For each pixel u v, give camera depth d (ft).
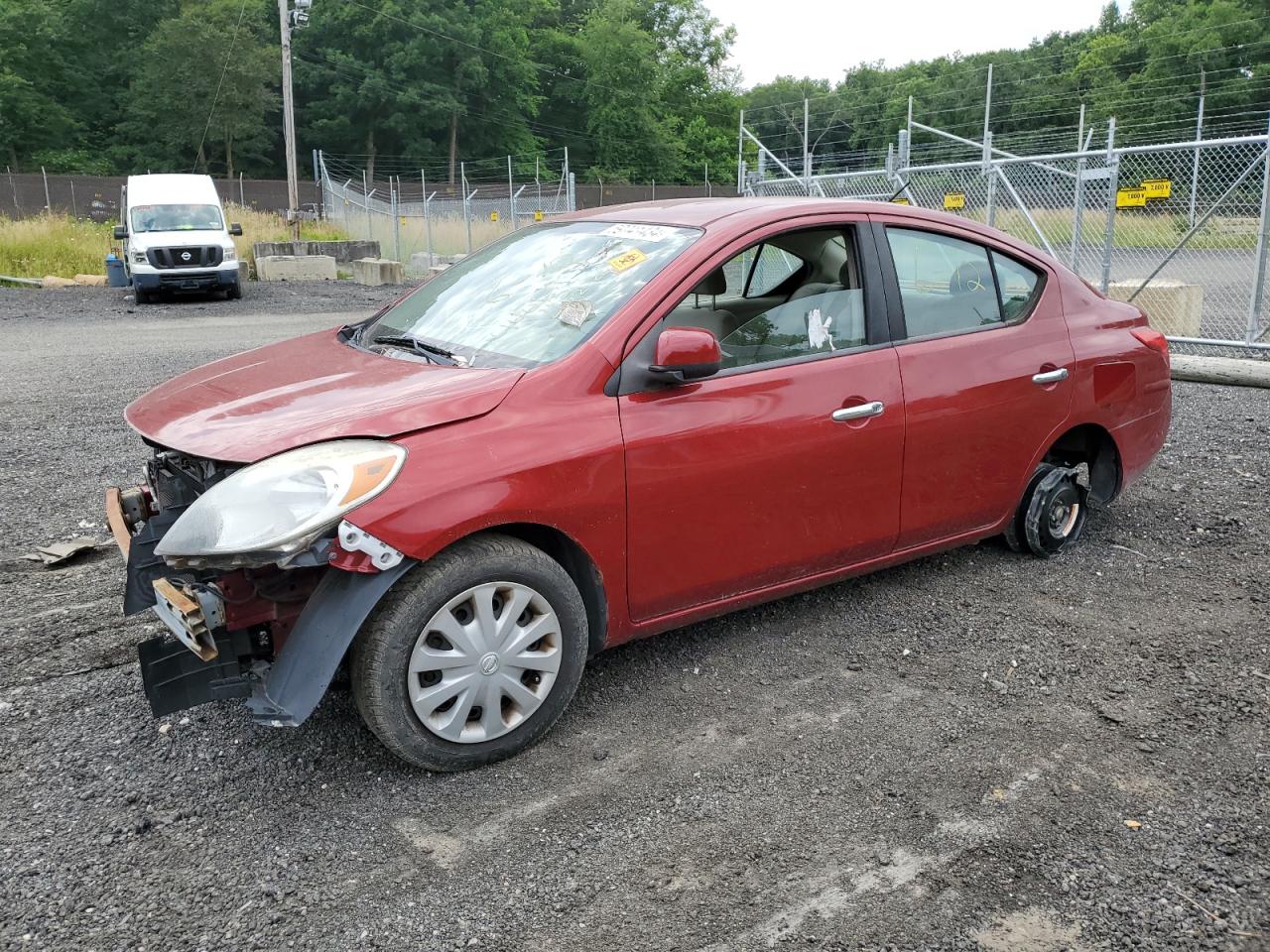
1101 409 15.40
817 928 7.89
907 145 47.57
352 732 10.82
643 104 276.82
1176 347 36.88
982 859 8.72
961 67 248.32
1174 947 7.69
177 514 10.67
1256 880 8.43
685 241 11.94
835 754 10.43
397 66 243.19
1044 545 15.75
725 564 11.76
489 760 10.19
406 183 219.61
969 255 14.25
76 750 10.48
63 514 18.34
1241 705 11.38
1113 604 14.25
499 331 11.71
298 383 11.05
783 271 12.57
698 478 11.21
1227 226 65.57
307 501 8.86
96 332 46.65
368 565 9.06
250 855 8.80
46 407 28.37
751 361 11.93
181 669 9.45
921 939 7.77
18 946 7.66
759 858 8.76
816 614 13.94
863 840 9.00
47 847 8.87
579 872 8.59
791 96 291.99
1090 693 11.71
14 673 12.18
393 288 74.90
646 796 9.69
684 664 12.47
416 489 9.30
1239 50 171.53
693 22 294.66
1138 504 18.74
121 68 240.73
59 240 80.94
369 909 8.12
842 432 12.36
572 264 12.48
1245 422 25.52
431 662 9.62
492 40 256.32
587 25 290.97
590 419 10.50
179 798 9.64
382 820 9.30
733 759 10.35
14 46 215.72
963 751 10.48
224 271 62.23
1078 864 8.65
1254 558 15.96
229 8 231.91
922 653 12.78
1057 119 205.16
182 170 235.81
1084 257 52.39
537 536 10.77
